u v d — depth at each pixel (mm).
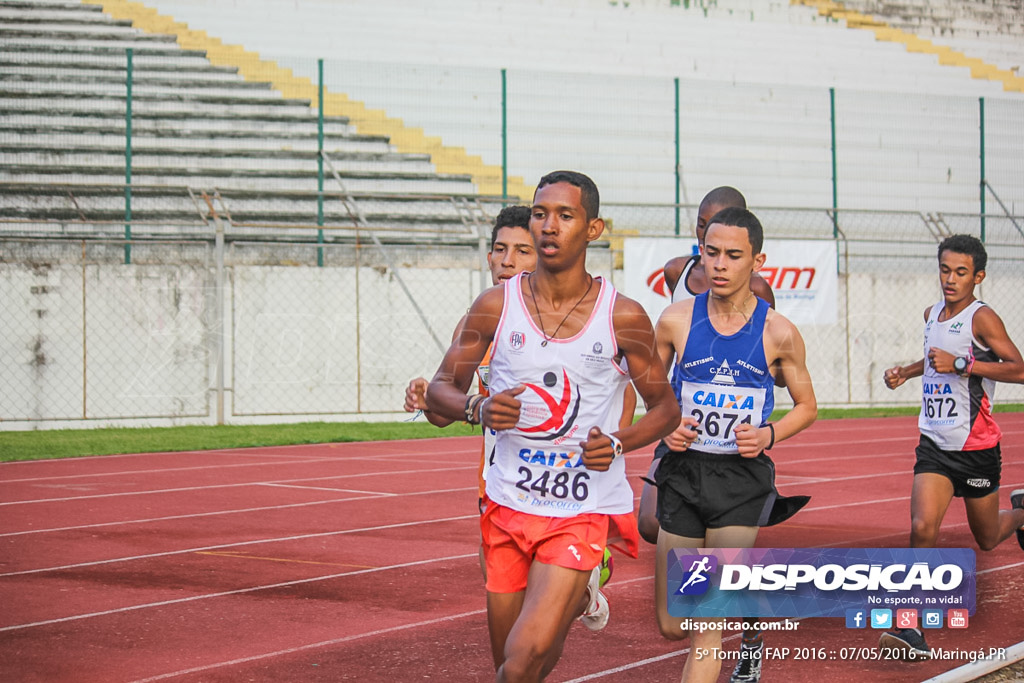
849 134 36688
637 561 10789
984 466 8492
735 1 41438
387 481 17125
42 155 29719
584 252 5191
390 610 8836
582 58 39281
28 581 9930
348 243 28469
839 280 31766
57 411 25750
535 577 5090
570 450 5188
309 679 6922
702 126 35406
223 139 31500
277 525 13062
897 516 13297
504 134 31938
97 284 26031
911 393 32094
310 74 33531
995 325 8445
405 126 33438
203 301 26703
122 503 14797
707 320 6320
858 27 42906
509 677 4801
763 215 33031
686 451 6367
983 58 44406
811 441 23312
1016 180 37562
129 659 7395
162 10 34969
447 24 38219
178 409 26547
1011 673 6828
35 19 33500
